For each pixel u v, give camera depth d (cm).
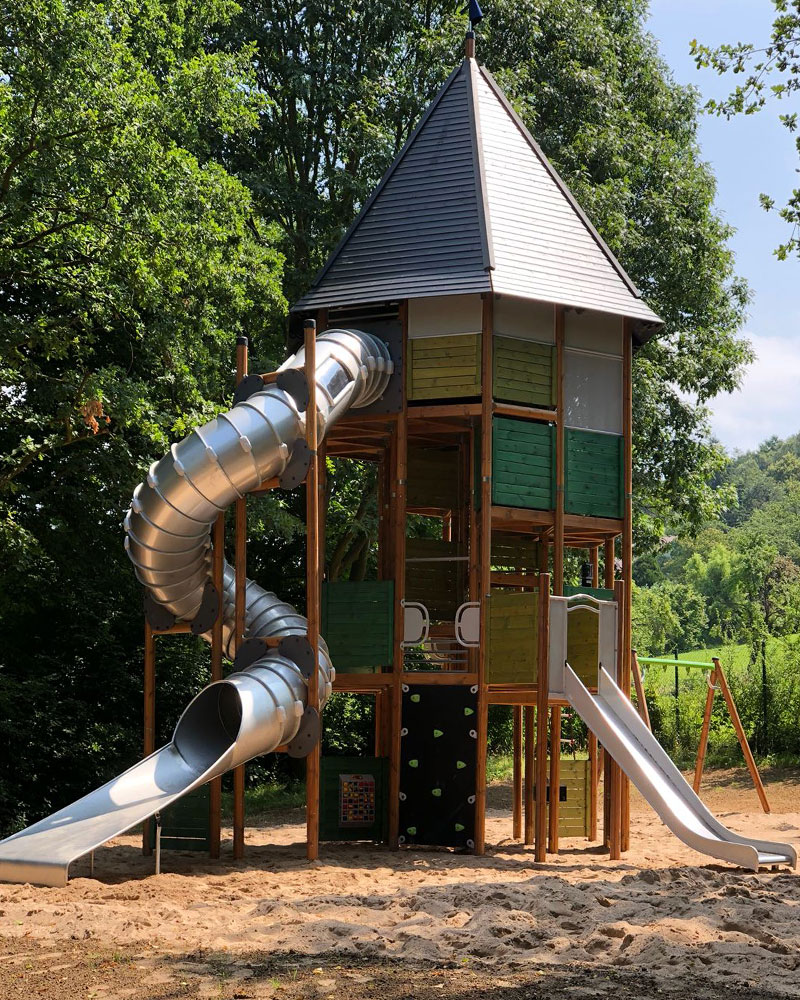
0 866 1075
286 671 1266
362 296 1488
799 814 1973
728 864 1328
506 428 1461
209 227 1788
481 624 1414
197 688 2586
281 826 1889
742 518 12756
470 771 1416
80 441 2083
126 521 1272
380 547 1752
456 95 1653
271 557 2908
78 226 1794
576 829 1633
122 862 1294
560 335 1513
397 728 1445
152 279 1761
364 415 1503
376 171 2445
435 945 802
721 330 2755
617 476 1545
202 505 1239
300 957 777
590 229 1633
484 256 1460
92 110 1661
